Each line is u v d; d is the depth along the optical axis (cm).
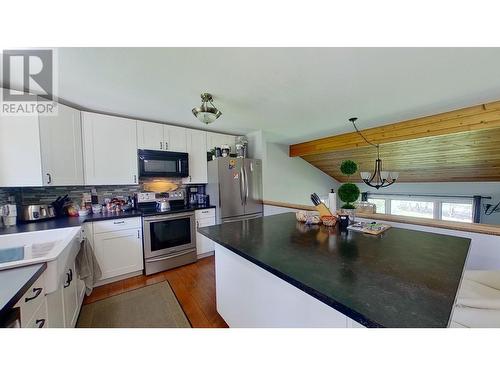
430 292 69
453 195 494
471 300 91
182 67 156
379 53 141
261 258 101
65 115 219
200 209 308
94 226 229
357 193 166
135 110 251
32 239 171
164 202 295
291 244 123
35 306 101
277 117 281
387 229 154
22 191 225
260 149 355
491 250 147
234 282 153
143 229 260
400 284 74
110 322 177
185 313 189
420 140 362
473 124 241
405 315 57
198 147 331
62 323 137
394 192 590
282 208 314
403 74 170
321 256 103
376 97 216
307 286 74
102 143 250
